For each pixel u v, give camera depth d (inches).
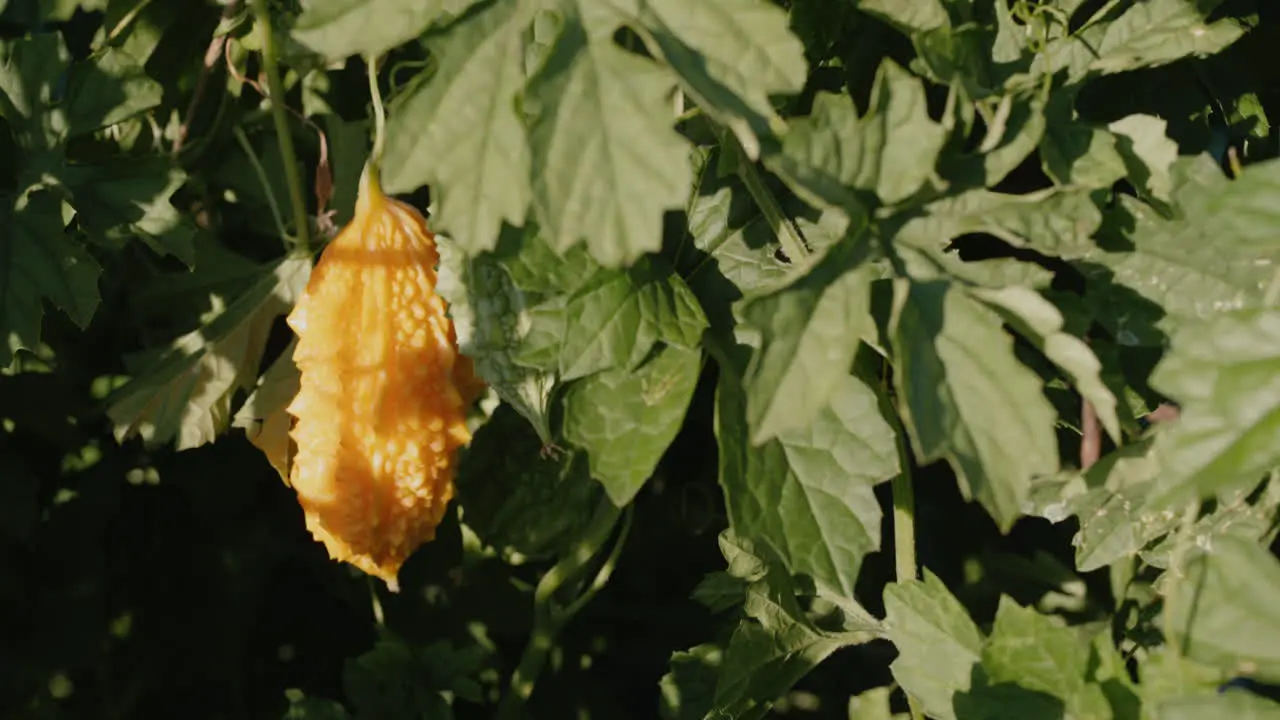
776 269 29.9
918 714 31.3
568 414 29.2
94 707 37.8
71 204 32.1
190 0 34.4
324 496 30.2
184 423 33.8
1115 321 29.3
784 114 30.4
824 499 28.6
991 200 28.1
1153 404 29.6
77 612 37.2
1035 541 35.5
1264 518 29.3
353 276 30.1
